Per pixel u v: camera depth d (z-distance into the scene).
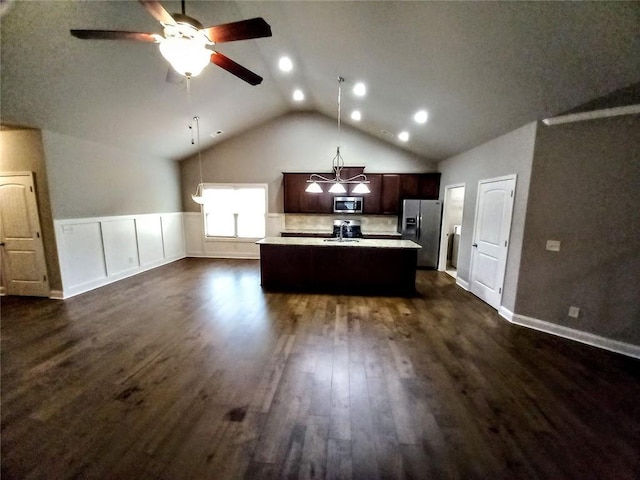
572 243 2.97
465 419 1.89
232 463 1.55
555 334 3.13
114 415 1.88
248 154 6.68
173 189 6.63
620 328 2.75
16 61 2.66
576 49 2.16
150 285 4.81
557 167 2.98
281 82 4.90
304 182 6.38
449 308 3.89
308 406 1.99
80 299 4.09
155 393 2.11
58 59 2.83
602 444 1.70
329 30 3.01
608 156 2.69
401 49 2.87
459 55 2.64
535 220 3.18
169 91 4.04
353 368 2.46
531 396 2.12
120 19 2.67
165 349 2.74
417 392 2.15
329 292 4.51
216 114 5.22
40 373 2.33
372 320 3.47
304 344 2.86
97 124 4.14
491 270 3.99
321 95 5.13
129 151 5.28
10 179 3.91
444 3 2.14
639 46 1.99
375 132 6.09
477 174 4.49
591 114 2.67
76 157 4.23
